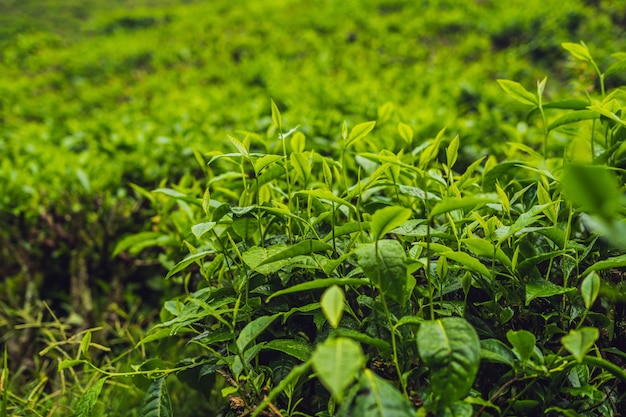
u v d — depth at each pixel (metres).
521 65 4.00
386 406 0.59
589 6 5.01
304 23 6.00
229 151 1.73
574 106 0.96
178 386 1.33
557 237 0.79
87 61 5.68
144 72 5.45
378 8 6.34
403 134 0.91
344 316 0.81
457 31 5.41
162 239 1.19
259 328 0.73
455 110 2.29
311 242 0.75
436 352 0.62
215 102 2.66
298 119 1.88
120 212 1.66
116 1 10.54
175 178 1.71
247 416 0.77
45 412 1.12
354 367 0.54
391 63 4.79
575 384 0.75
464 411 0.64
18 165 1.93
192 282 1.33
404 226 0.81
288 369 0.80
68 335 1.55
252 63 4.33
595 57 3.49
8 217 1.73
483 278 0.82
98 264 1.63
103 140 1.95
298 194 0.90
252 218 0.87
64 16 9.42
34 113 3.41
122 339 1.49
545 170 0.87
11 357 1.49
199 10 7.95
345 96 2.37
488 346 0.72
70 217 1.67
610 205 0.49
